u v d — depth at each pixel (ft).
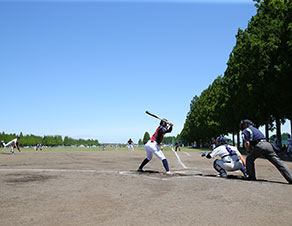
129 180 24.39
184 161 51.03
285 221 12.62
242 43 99.50
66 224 12.09
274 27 83.41
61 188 20.51
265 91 88.99
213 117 170.81
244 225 11.99
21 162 46.88
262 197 17.60
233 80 117.29
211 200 16.69
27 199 16.88
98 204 15.66
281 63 81.15
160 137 29.63
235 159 26.35
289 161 56.49
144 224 12.07
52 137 503.61
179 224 12.07
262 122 103.60
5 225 11.96
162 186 21.45
